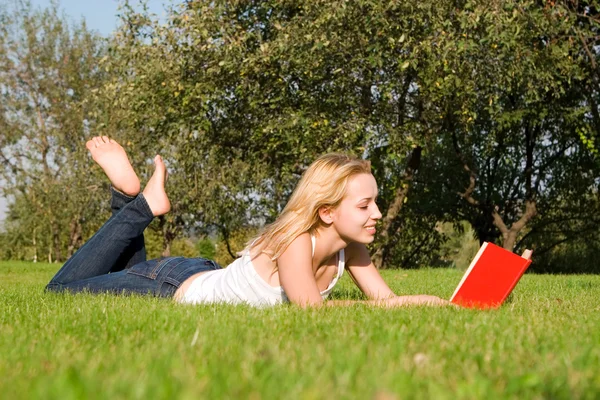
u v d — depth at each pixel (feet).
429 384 4.66
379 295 12.72
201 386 4.56
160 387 4.34
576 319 10.14
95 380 4.64
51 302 12.48
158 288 13.28
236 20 48.88
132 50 48.67
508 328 8.36
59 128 87.66
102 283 13.85
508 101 60.03
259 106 50.08
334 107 48.70
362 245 12.91
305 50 44.83
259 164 53.78
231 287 12.14
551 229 80.43
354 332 7.84
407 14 44.16
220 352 6.38
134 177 14.61
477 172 66.59
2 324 9.30
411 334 7.80
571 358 6.25
